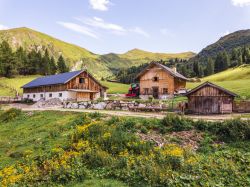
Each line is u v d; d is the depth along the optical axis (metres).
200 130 25.55
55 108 55.19
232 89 68.00
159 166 17.66
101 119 32.62
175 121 26.83
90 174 18.34
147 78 73.38
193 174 17.05
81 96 75.50
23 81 134.75
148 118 30.72
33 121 42.72
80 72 75.38
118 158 20.22
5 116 49.31
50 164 19.97
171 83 69.19
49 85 77.62
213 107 40.06
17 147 27.95
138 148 21.39
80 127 27.03
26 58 163.75
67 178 18.00
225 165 18.14
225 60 173.00
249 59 159.00
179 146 22.64
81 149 22.16
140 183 16.42
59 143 25.70
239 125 24.00
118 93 95.69
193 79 123.50
